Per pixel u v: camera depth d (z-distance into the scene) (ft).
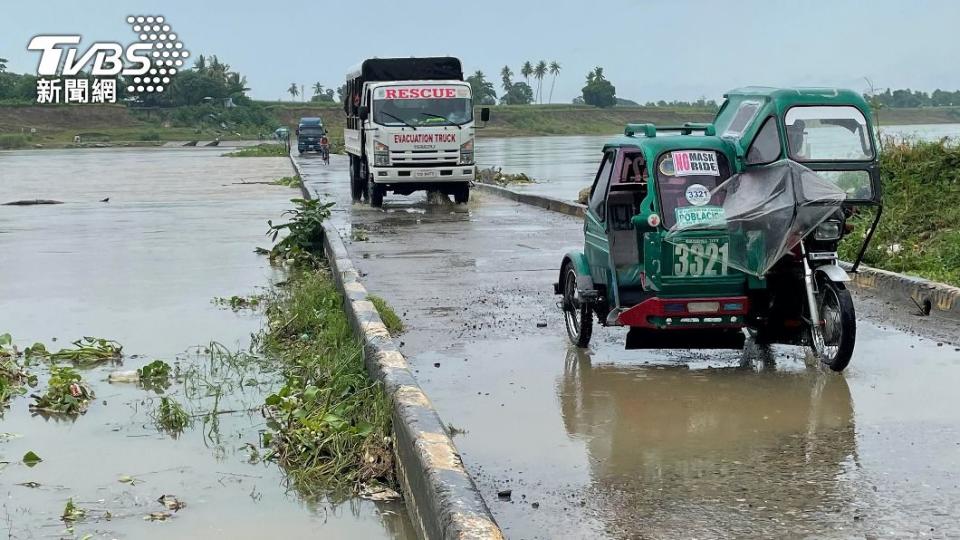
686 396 26.18
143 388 29.27
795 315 28.66
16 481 21.85
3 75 402.52
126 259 54.60
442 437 19.83
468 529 15.64
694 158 28.04
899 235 49.37
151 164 178.81
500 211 76.79
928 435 22.65
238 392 28.60
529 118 498.69
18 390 29.04
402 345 32.22
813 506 18.83
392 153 78.59
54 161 199.72
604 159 31.32
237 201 93.71
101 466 22.75
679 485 20.07
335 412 23.91
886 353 30.01
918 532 17.58
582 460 21.65
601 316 30.40
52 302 42.19
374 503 20.51
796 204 26.16
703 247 27.43
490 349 31.58
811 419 24.00
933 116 423.64
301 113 445.37
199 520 19.62
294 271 50.39
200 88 414.00
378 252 53.52
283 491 21.15
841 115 28.09
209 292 44.34
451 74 85.81
